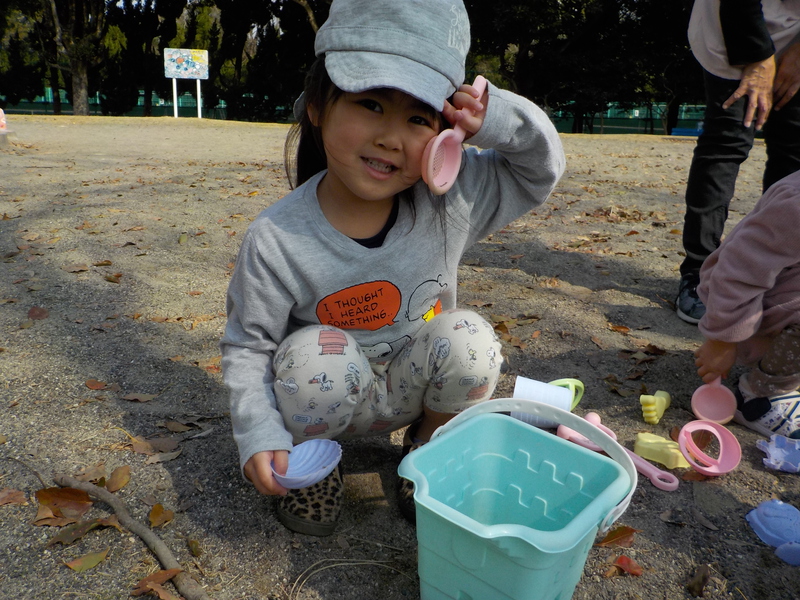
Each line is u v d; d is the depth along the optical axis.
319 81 1.24
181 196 4.74
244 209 4.35
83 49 21.05
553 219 4.32
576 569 1.10
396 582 1.25
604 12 19.17
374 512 1.44
